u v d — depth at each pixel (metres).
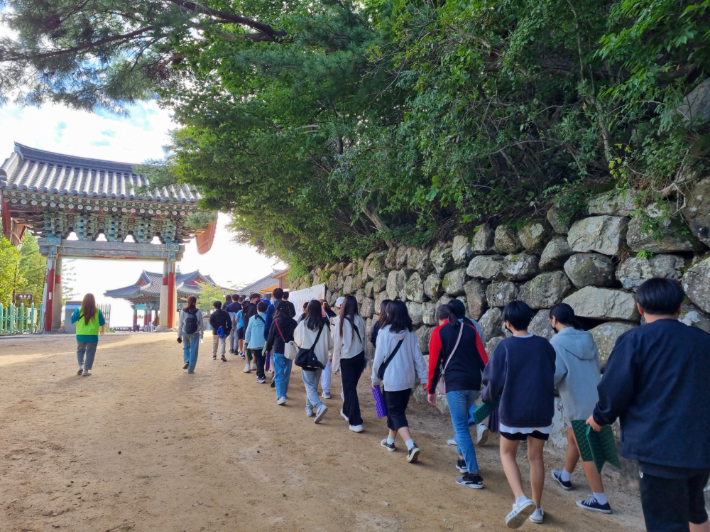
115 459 4.37
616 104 4.19
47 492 3.57
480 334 4.37
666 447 2.05
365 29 7.00
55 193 19.09
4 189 18.38
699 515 2.19
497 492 3.89
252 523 3.21
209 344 17.47
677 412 2.07
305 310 5.95
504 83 4.87
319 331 5.81
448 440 5.36
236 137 7.53
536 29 4.02
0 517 3.12
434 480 4.11
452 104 5.04
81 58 6.49
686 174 3.74
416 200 6.02
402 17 5.21
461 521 3.34
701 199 3.69
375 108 7.06
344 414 5.70
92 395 7.14
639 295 2.37
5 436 4.93
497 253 6.25
